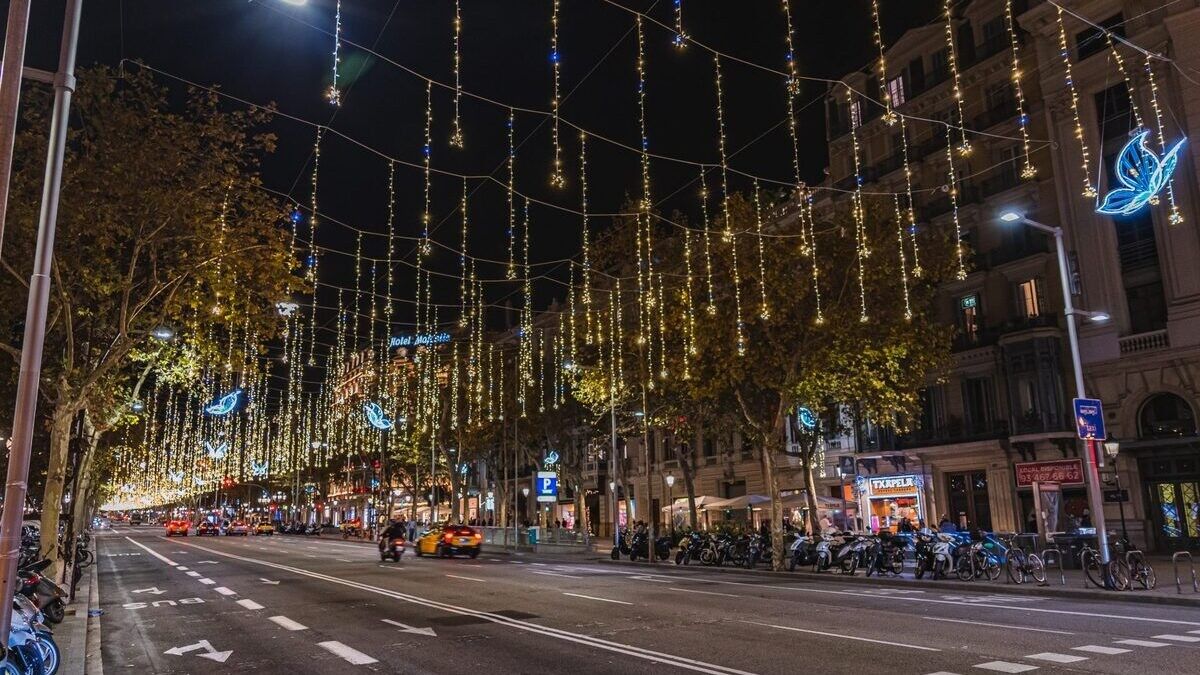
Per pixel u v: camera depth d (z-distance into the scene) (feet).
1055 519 83.35
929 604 54.03
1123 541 68.18
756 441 109.19
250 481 372.79
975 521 117.91
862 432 133.08
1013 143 115.75
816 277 84.02
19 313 64.28
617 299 119.65
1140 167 96.12
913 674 30.48
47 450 116.47
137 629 50.42
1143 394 98.22
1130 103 98.32
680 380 108.27
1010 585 66.18
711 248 90.84
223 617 53.98
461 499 284.82
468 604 56.85
